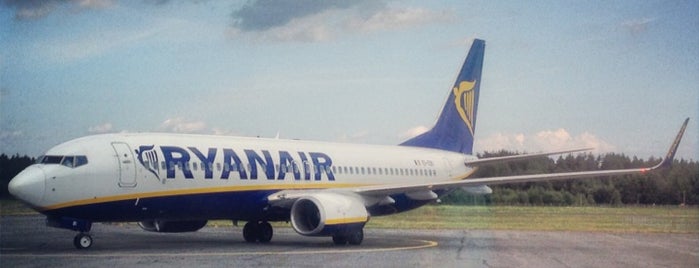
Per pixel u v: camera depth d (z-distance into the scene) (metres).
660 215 120.31
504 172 149.62
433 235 69.31
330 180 61.06
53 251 44.47
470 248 51.34
